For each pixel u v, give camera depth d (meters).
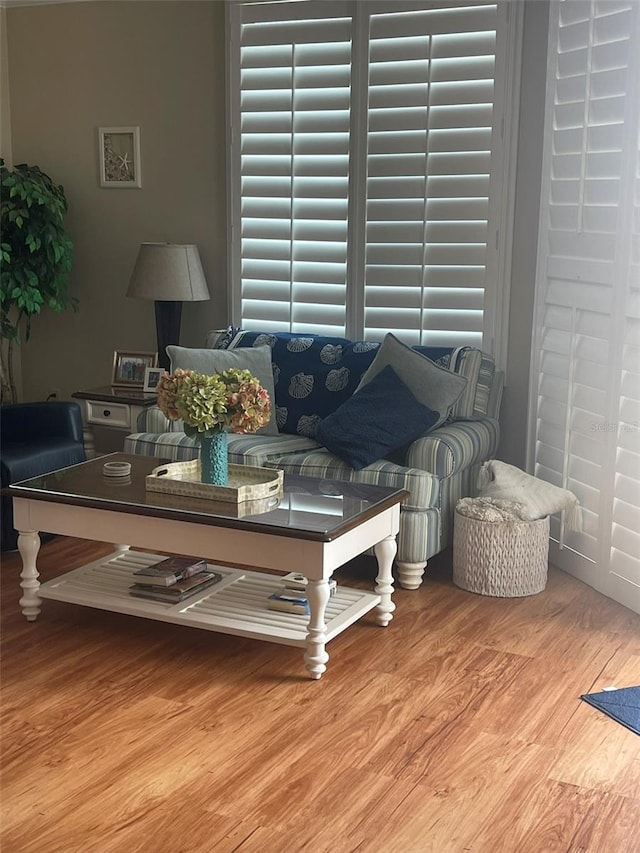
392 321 4.77
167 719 2.94
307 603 3.42
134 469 3.81
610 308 3.82
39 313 5.71
